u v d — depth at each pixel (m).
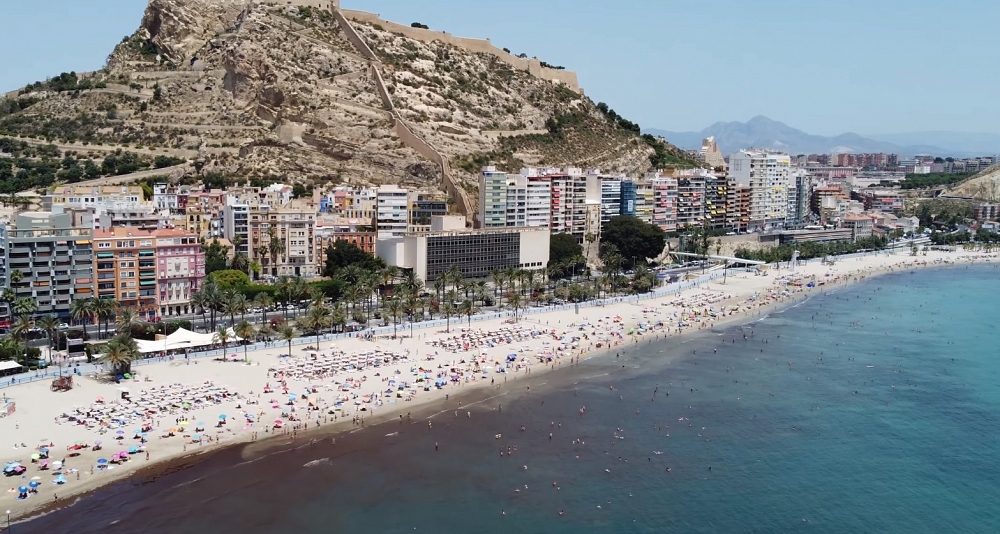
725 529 149.88
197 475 161.50
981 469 178.38
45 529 140.12
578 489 163.50
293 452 174.25
